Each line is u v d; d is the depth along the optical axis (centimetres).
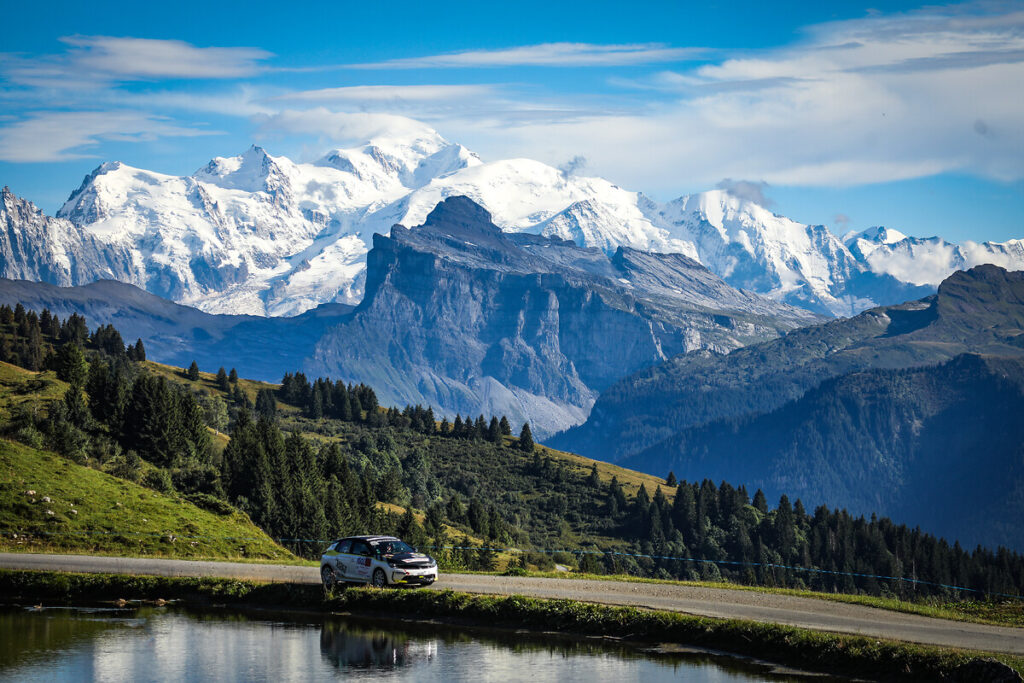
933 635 4959
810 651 4750
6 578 6456
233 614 5947
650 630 5266
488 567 12244
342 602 5959
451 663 4884
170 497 9825
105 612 6016
